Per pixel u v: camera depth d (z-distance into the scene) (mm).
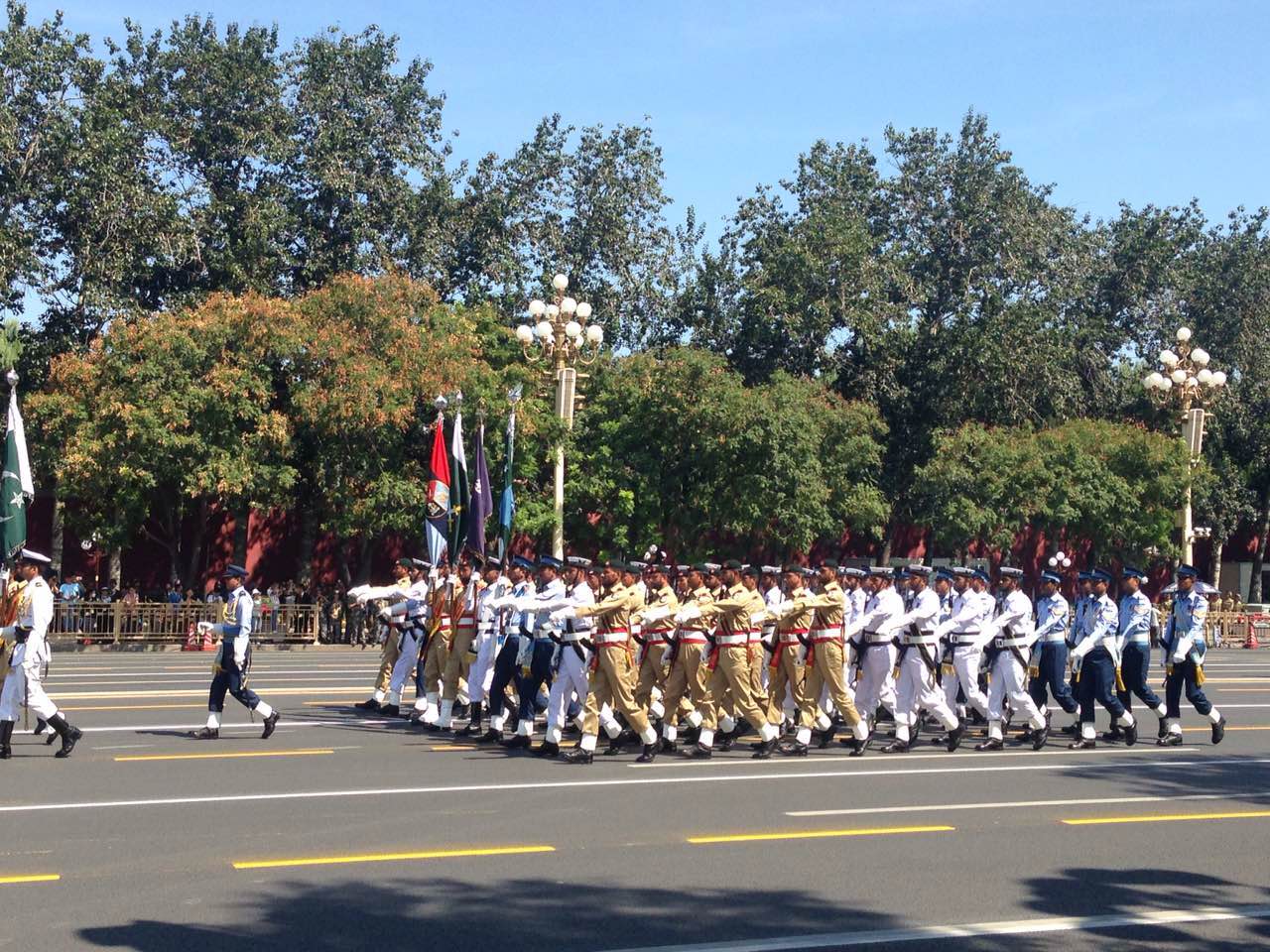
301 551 40250
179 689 20516
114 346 33969
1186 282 56625
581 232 47688
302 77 43719
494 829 10484
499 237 46438
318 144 42562
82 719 16562
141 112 40812
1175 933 7996
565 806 11484
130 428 32688
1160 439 46500
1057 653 16672
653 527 40094
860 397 47188
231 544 42250
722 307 48250
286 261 42062
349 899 8375
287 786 12148
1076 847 10320
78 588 35344
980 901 8625
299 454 36625
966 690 16141
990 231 49812
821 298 45906
